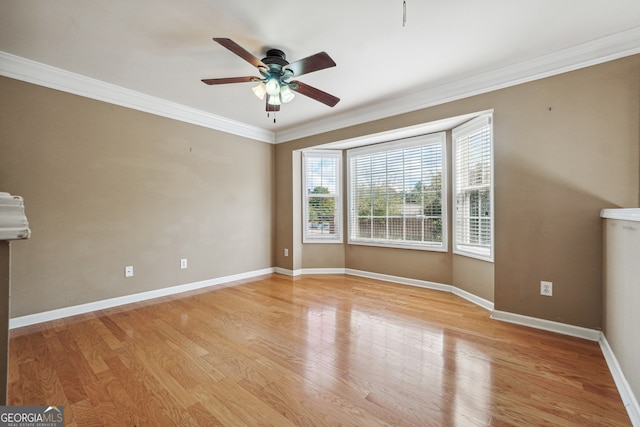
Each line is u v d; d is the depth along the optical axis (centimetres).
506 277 275
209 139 403
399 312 300
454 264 371
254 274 464
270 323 271
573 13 197
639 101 218
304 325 266
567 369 193
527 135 262
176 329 256
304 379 182
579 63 238
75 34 219
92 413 151
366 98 344
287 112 391
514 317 271
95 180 302
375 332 252
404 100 342
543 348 221
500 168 276
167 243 359
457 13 197
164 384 176
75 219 289
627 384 160
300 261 482
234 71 280
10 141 254
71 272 286
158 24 208
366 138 403
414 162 408
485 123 303
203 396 166
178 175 370
